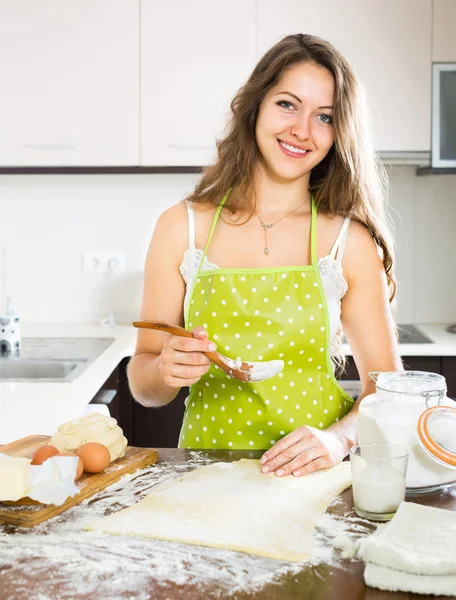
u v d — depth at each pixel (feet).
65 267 10.70
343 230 5.25
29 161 9.55
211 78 9.41
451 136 9.42
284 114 4.90
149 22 9.36
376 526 3.34
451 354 8.83
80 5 9.36
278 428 5.02
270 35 9.36
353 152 5.12
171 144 9.50
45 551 3.11
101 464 3.86
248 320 5.03
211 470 4.06
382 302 5.28
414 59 9.35
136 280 10.72
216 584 2.84
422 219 10.55
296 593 2.77
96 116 9.48
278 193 5.25
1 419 5.51
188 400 5.28
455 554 2.87
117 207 10.62
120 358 8.47
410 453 3.71
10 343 8.79
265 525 3.34
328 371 5.12
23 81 9.44
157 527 3.31
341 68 4.96
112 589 2.80
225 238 5.25
